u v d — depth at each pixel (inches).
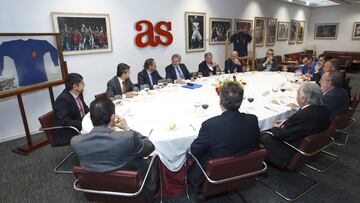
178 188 78.0
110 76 164.2
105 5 152.4
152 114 84.7
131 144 50.7
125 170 51.5
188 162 70.4
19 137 134.3
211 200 77.2
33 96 136.1
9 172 98.4
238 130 57.4
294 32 367.2
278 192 80.9
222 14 230.7
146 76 146.8
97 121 52.0
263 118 80.8
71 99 95.4
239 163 56.6
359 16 361.1
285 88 122.3
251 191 81.6
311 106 73.4
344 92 95.7
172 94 113.5
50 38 124.3
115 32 160.2
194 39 209.9
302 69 193.6
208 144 58.6
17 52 110.0
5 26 120.3
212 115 82.4
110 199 58.2
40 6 129.2
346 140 118.6
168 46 192.2
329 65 128.9
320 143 72.1
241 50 243.0
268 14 296.2
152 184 61.3
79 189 55.8
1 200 81.0
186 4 197.3
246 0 254.7
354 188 83.2
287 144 74.1
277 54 335.9
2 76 105.2
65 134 91.0
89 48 150.4
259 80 147.1
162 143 65.1
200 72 166.1
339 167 96.7
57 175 95.4
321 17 397.7
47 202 79.5
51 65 125.9
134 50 172.2
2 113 126.8
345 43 382.6
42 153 114.7
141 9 169.6
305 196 79.3
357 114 160.9
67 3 138.0
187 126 73.4
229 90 59.1
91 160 50.5
